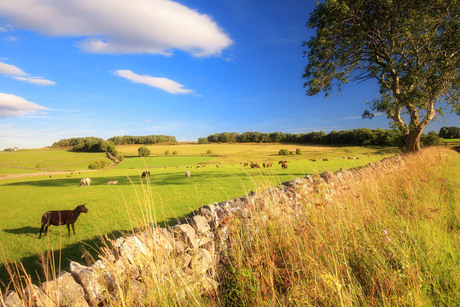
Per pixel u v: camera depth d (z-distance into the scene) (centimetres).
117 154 12062
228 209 447
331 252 309
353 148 8794
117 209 1425
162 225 891
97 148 13825
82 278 236
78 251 741
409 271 274
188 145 14825
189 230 364
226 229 403
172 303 254
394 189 681
